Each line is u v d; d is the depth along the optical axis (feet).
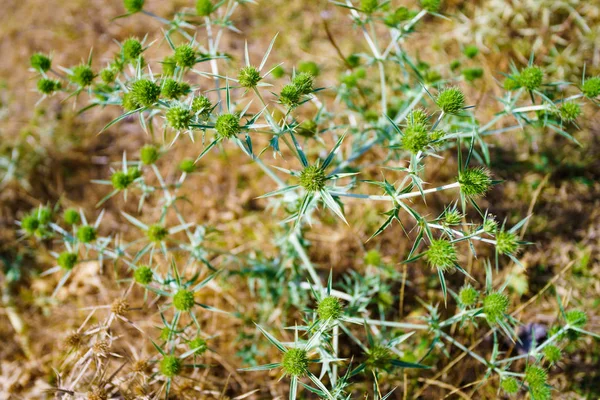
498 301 1.21
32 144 1.82
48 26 2.10
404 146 1.16
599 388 1.49
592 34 1.81
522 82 1.30
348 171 1.51
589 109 1.75
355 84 1.57
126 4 1.36
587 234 1.64
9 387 1.52
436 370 1.49
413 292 1.60
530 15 1.86
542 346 1.27
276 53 1.98
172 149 1.85
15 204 1.79
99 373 1.26
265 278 1.54
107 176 1.85
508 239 1.19
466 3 1.99
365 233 1.68
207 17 1.39
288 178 1.76
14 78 1.99
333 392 1.14
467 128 1.44
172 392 1.38
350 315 1.33
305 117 1.82
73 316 1.63
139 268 1.31
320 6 2.07
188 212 1.78
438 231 1.63
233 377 1.50
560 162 1.71
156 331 1.56
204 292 1.61
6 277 1.69
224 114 1.17
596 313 1.56
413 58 1.89
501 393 1.47
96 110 1.91
